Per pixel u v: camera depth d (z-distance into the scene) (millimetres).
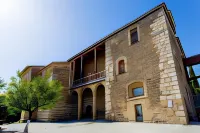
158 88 11109
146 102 11523
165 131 7484
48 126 12930
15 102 11297
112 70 15125
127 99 12922
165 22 12211
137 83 12805
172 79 10562
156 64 11750
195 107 13750
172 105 10070
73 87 19906
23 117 23406
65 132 9031
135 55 13477
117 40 15750
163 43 11844
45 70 23031
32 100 11547
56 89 13531
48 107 13234
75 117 19875
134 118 11969
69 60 21656
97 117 17750
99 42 17688
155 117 10719
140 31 13812
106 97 14789
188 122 9750
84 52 19766
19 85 11844
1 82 14438
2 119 13961
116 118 13289
